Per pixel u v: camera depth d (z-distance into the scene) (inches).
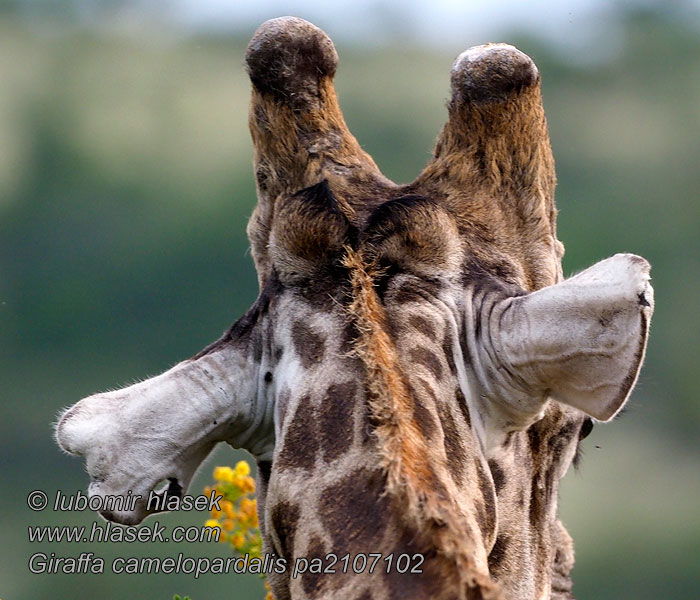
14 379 2022.6
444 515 314.0
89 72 2479.1
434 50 2319.1
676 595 1395.2
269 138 415.8
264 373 370.6
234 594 991.0
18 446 1672.0
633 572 1391.5
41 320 2110.0
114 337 2112.5
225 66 2459.4
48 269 2192.4
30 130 2395.4
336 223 368.8
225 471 437.7
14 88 2449.6
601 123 2210.9
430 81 2217.0
